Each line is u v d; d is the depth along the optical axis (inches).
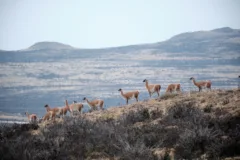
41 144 2891.2
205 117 3046.3
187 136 2716.5
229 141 2598.4
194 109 3275.1
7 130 3469.5
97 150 2797.7
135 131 2987.2
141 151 2632.9
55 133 3149.6
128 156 2610.7
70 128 3169.3
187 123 2994.6
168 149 2701.8
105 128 3065.9
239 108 3122.5
